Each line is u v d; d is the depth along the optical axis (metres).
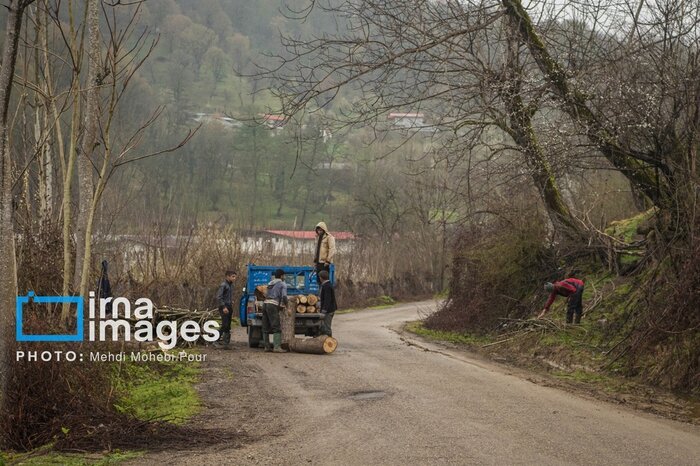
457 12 21.09
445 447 10.07
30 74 16.02
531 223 26.03
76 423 10.56
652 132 18.28
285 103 20.33
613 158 20.22
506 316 26.00
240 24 145.88
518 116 21.11
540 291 25.27
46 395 10.59
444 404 13.13
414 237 62.56
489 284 26.97
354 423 11.57
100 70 14.80
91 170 15.35
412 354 20.67
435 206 62.12
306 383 15.28
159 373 16.00
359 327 32.06
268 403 13.20
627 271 22.88
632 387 15.74
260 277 22.86
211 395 13.95
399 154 81.31
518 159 22.34
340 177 92.62
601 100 18.95
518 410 12.77
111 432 10.50
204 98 116.81
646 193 20.41
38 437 10.28
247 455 9.70
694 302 15.85
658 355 16.55
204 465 9.21
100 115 13.52
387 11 20.81
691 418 13.03
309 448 10.06
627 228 25.59
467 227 29.38
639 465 9.38
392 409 12.64
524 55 21.47
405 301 56.06
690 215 17.05
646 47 18.36
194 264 32.66
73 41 13.18
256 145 92.81
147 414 11.95
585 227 24.16
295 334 22.16
